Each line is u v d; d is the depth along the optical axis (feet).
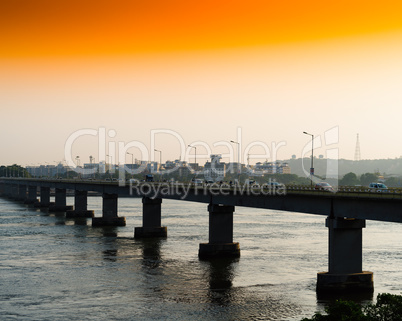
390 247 340.18
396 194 203.51
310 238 390.42
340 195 226.79
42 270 275.80
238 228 459.32
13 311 201.26
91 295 224.74
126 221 553.64
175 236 412.57
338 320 147.64
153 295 224.74
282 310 201.67
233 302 213.25
